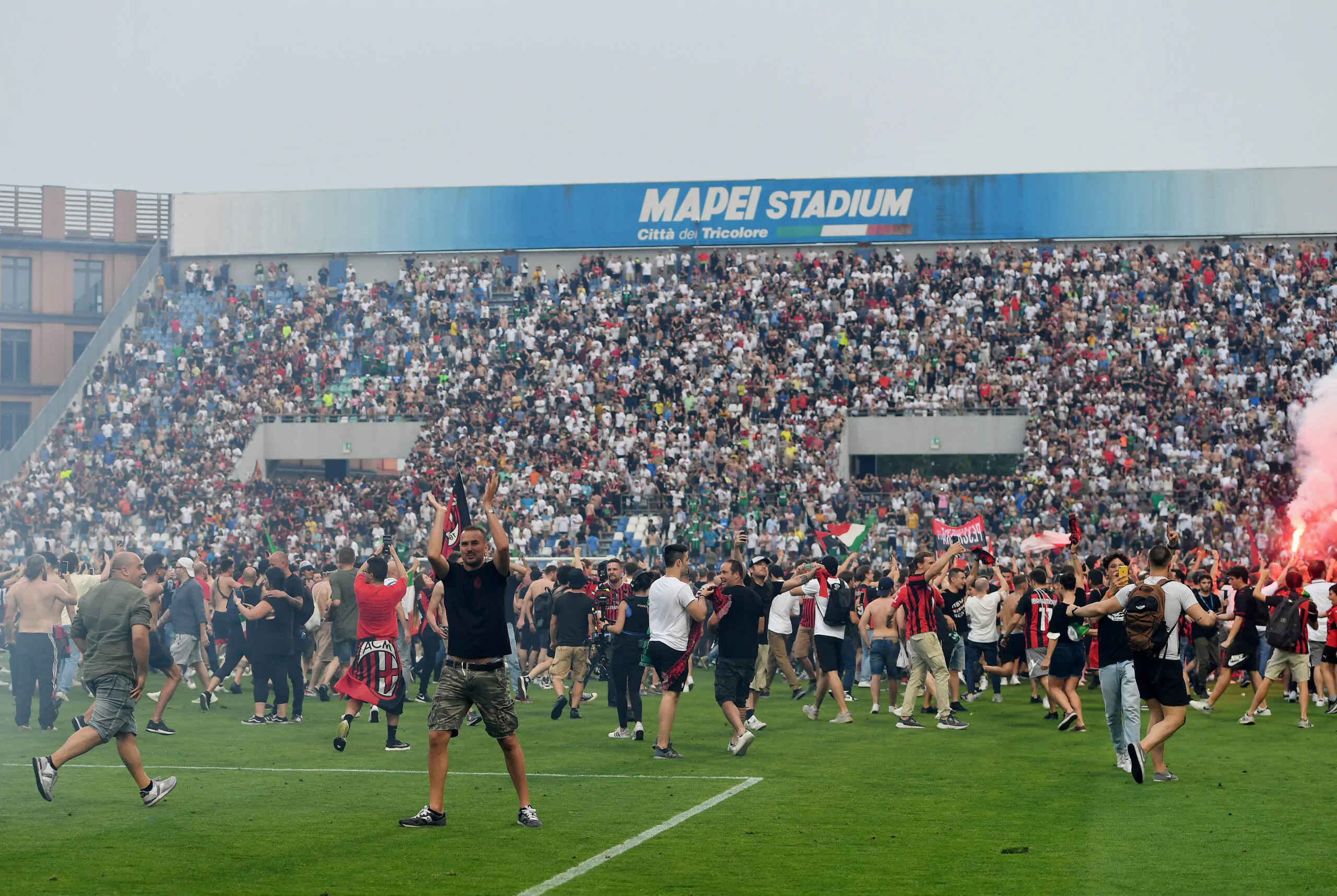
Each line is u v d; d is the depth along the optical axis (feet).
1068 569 67.87
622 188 200.54
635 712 57.06
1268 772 46.68
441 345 185.98
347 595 69.00
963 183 195.11
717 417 166.50
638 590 59.16
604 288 191.93
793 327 180.24
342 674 71.87
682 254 199.00
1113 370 168.66
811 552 138.10
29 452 173.47
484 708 36.42
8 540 153.99
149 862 32.01
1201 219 192.03
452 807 39.75
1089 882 29.86
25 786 43.34
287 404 180.24
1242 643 63.05
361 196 204.33
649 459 162.20
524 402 172.65
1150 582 43.65
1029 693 78.95
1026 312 178.50
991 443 167.84
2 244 214.07
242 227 205.98
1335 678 66.69
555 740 56.54
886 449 170.19
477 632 36.27
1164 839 34.83
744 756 51.39
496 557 36.29
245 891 29.04
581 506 150.51
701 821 37.40
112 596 39.34
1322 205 189.78
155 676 89.15
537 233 201.46
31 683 58.49
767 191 197.98
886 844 34.19
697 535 140.77
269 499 161.17
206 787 43.60
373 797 41.55
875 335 179.11
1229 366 168.14
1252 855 32.71
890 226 196.13
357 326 190.90
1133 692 44.68
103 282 218.38
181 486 163.32
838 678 62.80
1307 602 59.72
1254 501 150.10
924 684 66.64
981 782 44.73
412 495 157.99
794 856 32.71
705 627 98.02
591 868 31.24
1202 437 158.61
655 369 174.29
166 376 183.83
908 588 60.95
